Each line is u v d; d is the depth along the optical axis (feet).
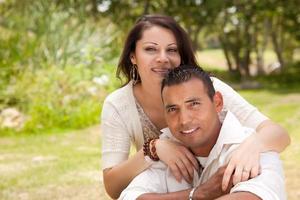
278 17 72.54
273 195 6.07
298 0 60.80
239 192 6.08
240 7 62.28
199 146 6.86
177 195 6.68
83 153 20.12
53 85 27.89
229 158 6.67
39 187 15.16
